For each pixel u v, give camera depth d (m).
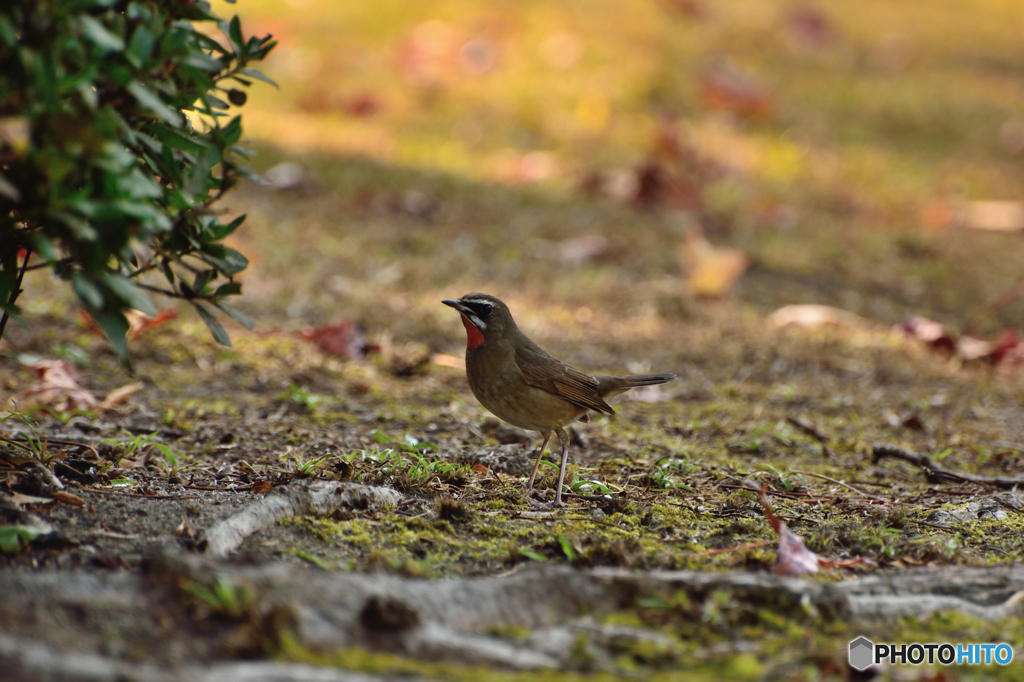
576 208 21.52
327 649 5.15
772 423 11.27
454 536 7.07
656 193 22.22
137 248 6.64
